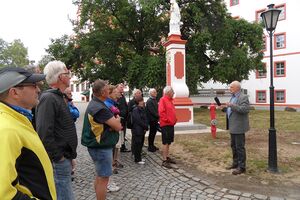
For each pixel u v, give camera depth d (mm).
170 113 7328
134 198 5320
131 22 25656
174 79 13820
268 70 35281
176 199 5289
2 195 1615
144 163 7691
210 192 5656
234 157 7078
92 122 4312
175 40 13805
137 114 7602
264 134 12258
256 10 35719
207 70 25781
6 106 1902
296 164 7449
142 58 23672
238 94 6602
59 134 3309
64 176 3354
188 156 8398
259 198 5336
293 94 33406
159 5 23562
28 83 2035
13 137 1774
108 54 25016
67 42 26500
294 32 33156
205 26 24219
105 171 4449
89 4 25266
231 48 24891
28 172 1891
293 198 5332
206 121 17984
